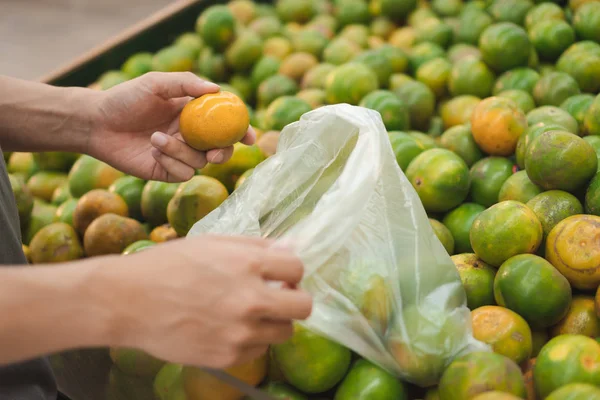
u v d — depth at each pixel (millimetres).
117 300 716
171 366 1009
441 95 2148
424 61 2225
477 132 1654
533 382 1074
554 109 1687
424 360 1024
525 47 1960
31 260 1643
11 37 3736
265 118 1995
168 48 2441
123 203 1704
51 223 1817
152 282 721
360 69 1990
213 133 1269
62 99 1380
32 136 1393
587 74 1843
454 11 2551
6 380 1001
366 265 1056
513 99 1849
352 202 1061
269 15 2777
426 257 1099
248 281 732
